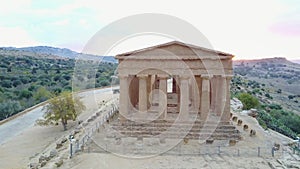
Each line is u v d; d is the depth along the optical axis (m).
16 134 51.38
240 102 63.06
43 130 52.41
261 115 54.28
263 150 30.73
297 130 62.59
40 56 144.75
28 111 70.06
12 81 92.12
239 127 39.88
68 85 88.94
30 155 39.22
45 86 88.00
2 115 66.06
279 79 139.00
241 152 30.03
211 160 27.81
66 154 31.36
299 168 26.12
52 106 52.28
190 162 27.14
